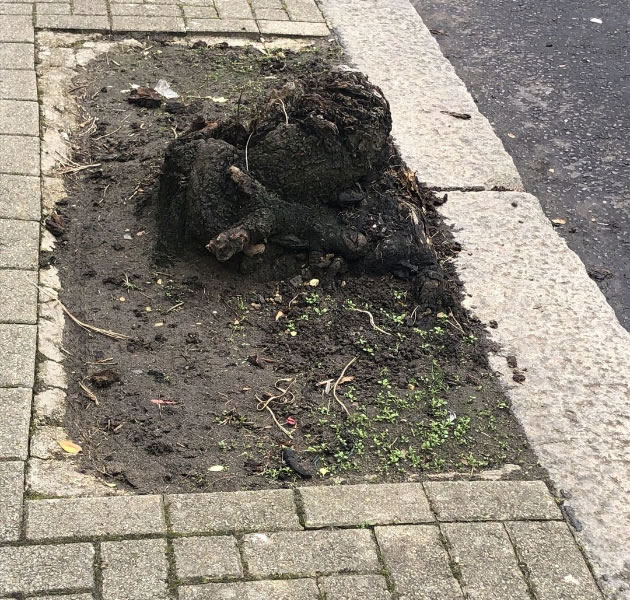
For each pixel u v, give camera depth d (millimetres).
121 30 3074
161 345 2010
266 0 3396
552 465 1812
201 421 1848
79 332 2008
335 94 2256
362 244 2197
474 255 2320
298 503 1672
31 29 3018
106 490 1669
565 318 2156
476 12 3666
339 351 2039
